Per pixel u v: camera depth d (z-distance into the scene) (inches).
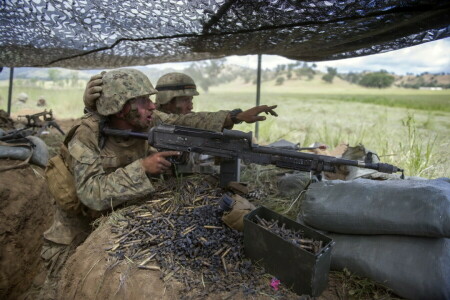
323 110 572.4
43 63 179.2
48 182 111.0
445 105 421.4
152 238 89.7
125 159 114.8
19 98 571.5
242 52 141.8
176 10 95.7
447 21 82.7
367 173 116.4
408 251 70.7
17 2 105.4
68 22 115.9
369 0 73.5
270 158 97.0
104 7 102.0
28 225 170.4
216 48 133.1
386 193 77.0
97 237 96.4
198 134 102.4
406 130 250.2
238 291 71.9
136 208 106.1
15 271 156.9
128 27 114.5
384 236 76.5
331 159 89.4
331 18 85.3
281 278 73.4
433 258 66.7
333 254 80.7
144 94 103.3
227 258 81.2
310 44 114.5
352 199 80.5
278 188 123.9
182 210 103.3
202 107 486.3
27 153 200.1
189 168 129.0
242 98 965.8
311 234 74.5
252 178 135.0
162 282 76.9
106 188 98.0
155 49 141.3
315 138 255.1
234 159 110.8
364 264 75.0
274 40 112.5
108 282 82.0
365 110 535.5
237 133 97.6
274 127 310.7
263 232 73.9
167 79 140.9
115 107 100.7
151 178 124.4
